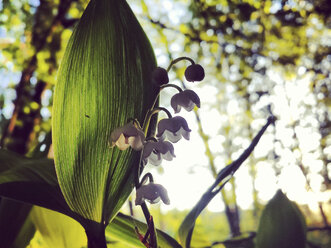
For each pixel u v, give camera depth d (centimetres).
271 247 9
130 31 7
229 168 8
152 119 7
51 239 8
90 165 7
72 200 6
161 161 7
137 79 7
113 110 7
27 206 8
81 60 6
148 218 7
